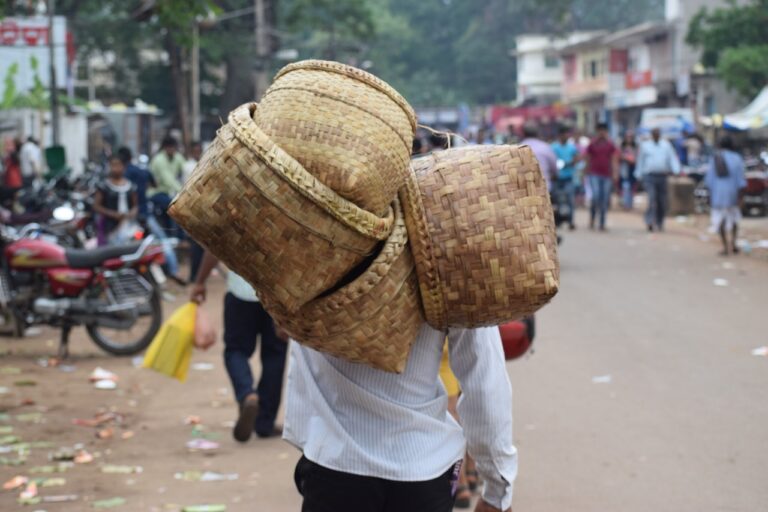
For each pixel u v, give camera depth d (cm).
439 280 287
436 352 313
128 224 1337
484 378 318
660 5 8800
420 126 325
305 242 267
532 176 292
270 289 274
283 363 704
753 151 3425
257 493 573
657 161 2142
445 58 9231
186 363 704
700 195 2669
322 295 283
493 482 329
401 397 312
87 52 4756
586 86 6431
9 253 977
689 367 861
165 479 600
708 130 4081
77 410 777
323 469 313
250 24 3997
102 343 998
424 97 8519
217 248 271
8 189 1486
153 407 791
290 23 4253
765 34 4050
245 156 262
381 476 308
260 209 263
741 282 1375
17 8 2814
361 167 265
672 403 743
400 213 287
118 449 668
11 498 562
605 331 1039
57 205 1580
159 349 699
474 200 288
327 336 285
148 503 554
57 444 679
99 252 977
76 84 4741
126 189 1308
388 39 8506
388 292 284
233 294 680
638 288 1339
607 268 1556
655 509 529
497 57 8806
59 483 589
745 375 825
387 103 275
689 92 4775
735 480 571
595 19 8731
